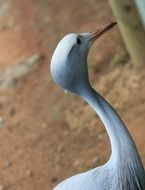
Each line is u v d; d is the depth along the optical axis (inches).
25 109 338.0
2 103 350.9
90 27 370.3
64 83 157.2
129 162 162.2
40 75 361.4
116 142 160.7
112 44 339.9
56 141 300.7
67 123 308.2
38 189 279.0
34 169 290.7
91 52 341.4
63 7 411.2
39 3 434.0
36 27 410.0
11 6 456.4
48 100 334.3
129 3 293.1
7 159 304.5
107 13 376.8
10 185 287.0
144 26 296.8
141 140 268.4
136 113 286.8
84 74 157.6
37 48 389.4
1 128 329.7
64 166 283.3
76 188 167.9
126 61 325.1
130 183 163.2
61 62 154.3
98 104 160.2
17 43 406.6
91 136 291.0
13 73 374.0
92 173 167.6
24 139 313.9
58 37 382.3
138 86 304.0
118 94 304.8
